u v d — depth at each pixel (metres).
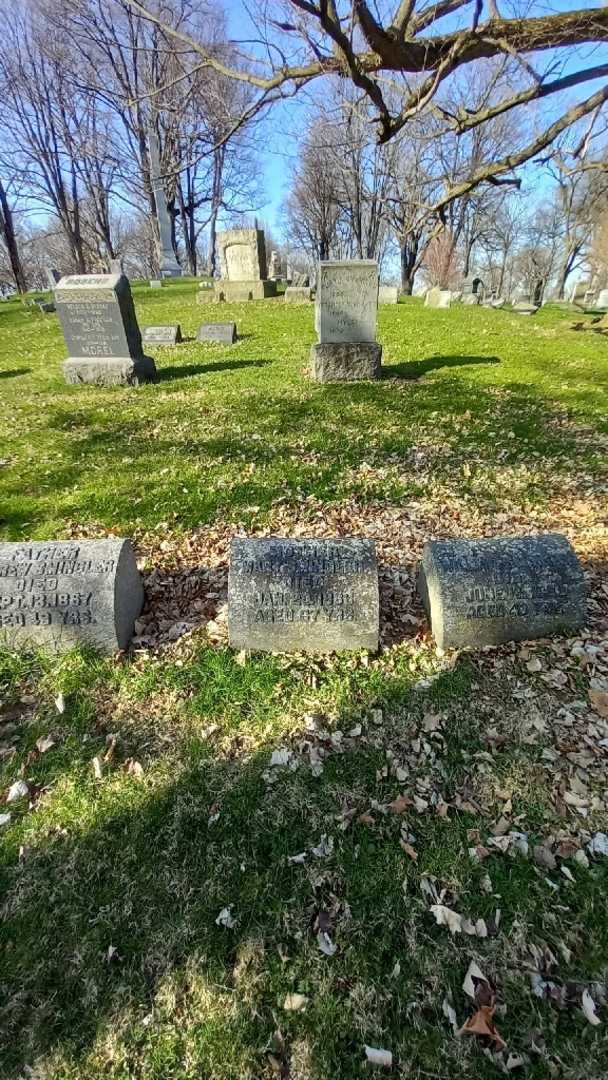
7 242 38.25
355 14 4.69
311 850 2.57
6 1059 1.98
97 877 2.50
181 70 7.22
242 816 2.72
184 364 11.79
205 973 2.17
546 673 3.46
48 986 2.15
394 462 6.49
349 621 3.53
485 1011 2.04
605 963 2.18
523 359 11.62
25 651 3.61
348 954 2.21
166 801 2.79
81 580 3.53
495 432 7.36
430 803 2.77
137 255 62.19
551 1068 1.91
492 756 2.98
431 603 3.76
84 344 10.19
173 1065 1.95
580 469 6.30
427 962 2.19
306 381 9.90
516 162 6.01
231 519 5.33
